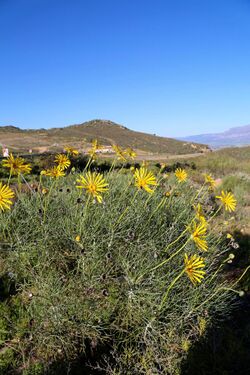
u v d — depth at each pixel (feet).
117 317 9.56
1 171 32.01
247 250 18.01
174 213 13.20
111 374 8.70
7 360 8.90
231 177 40.86
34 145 213.05
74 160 32.07
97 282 9.79
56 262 10.64
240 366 9.71
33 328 9.41
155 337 9.35
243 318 11.97
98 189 10.23
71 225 10.85
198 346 9.77
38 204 11.64
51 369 8.69
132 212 11.65
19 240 10.69
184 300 9.90
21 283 10.53
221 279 13.39
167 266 10.40
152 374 8.79
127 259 10.34
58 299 9.37
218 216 23.07
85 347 9.21
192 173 48.44
